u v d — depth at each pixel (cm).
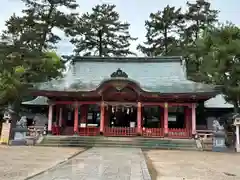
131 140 2672
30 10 4550
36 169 1177
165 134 2953
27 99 3938
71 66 3634
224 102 3581
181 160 1689
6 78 3403
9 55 3903
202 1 5562
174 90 3030
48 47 4734
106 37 5778
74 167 1253
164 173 1183
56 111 3334
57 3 4731
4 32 4247
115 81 2923
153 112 3312
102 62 3722
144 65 3641
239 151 2442
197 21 5581
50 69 4312
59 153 1897
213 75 3238
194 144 2598
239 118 2556
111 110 3328
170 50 5481
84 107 3294
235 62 2975
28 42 4316
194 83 3247
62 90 2997
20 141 2522
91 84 3291
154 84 3297
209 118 3603
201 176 1135
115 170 1189
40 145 2556
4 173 1062
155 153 2119
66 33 5106
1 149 2025
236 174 1220
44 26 4525
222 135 2495
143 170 1204
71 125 3344
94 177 1013
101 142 2647
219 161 1691
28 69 3878
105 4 5709
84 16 5581
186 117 3111
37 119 3800
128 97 3059
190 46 5012
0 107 3406
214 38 3159
